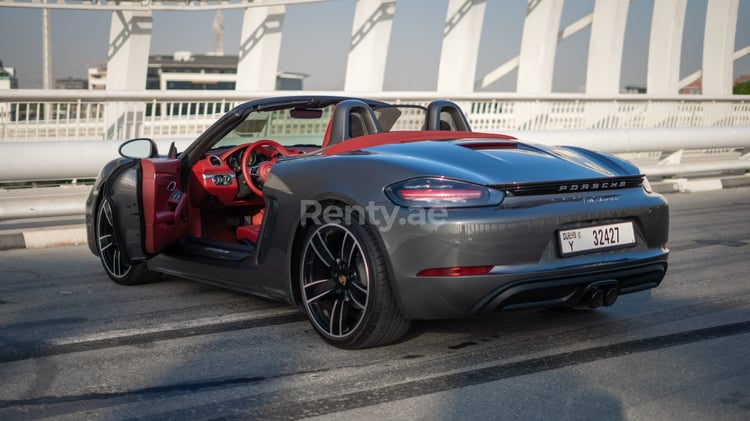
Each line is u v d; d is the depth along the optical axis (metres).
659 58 18.70
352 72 15.48
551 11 17.00
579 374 3.13
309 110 4.60
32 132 9.01
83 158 6.76
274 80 14.96
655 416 2.69
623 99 13.42
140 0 13.56
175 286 4.83
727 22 19.97
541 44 17.14
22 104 8.96
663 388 2.96
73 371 3.24
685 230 6.82
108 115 9.46
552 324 3.86
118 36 14.11
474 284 3.10
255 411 2.79
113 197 4.62
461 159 3.37
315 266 3.61
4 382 3.11
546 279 3.18
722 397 2.87
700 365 3.23
